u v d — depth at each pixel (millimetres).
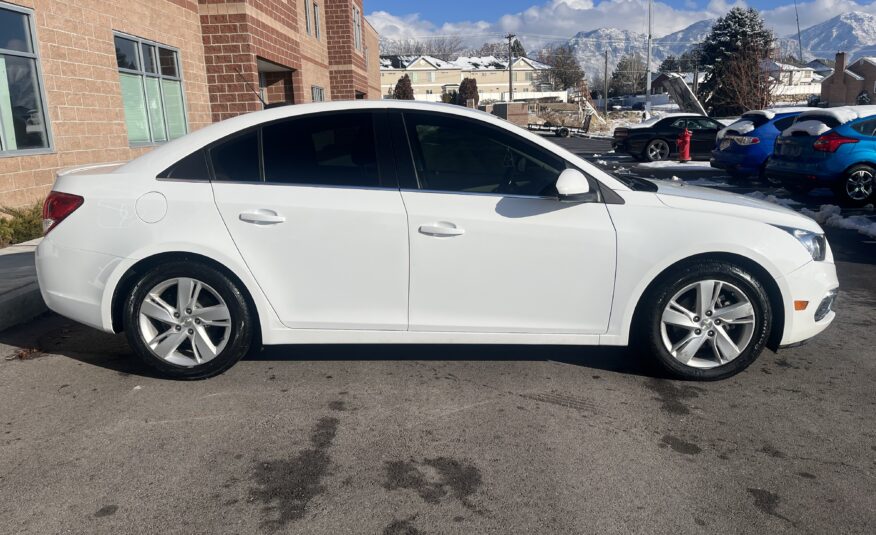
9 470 2887
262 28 14492
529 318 3799
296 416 3412
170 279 3734
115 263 3713
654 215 3744
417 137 3791
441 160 3775
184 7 12625
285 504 2635
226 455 3016
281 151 3789
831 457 3021
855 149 9805
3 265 6117
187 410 3490
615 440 3164
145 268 3773
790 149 10695
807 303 3812
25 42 8305
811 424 3348
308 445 3109
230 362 3834
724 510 2600
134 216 3703
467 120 3811
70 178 3896
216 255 3678
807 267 3791
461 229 3674
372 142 3783
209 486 2760
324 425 3312
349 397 3648
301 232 3680
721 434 3232
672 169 17453
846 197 9969
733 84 33531
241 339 3811
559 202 3719
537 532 2459
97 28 9664
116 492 2715
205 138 3814
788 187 11141
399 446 3100
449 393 3707
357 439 3166
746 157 12867
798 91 57938
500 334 3816
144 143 11133
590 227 3711
